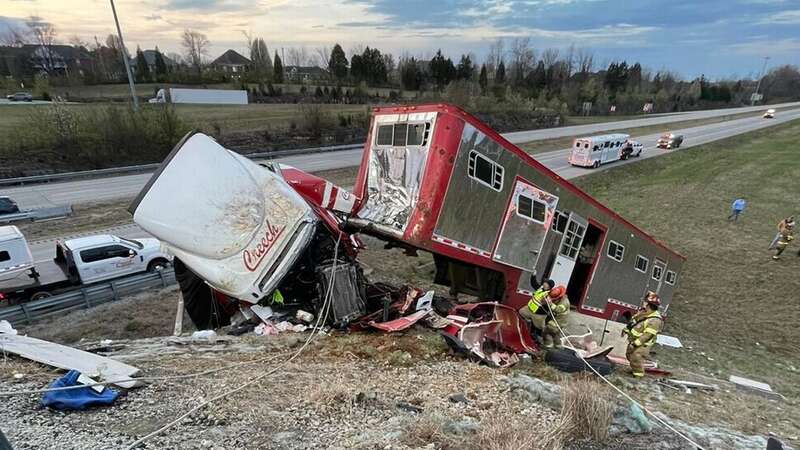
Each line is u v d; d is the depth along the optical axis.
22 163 24.75
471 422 4.20
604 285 11.05
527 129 55.19
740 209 20.84
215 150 6.76
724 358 10.63
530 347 7.40
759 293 14.12
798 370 10.19
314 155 33.12
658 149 41.03
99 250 12.07
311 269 7.97
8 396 3.95
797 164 33.31
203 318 8.37
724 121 68.69
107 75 66.25
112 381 4.30
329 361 6.01
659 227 20.73
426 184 7.34
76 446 3.31
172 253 7.14
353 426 4.01
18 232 11.34
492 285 9.32
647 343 7.23
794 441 5.47
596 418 4.23
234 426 3.84
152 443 3.45
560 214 9.42
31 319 10.20
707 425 5.40
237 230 6.83
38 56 77.88
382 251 15.91
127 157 28.12
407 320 7.57
